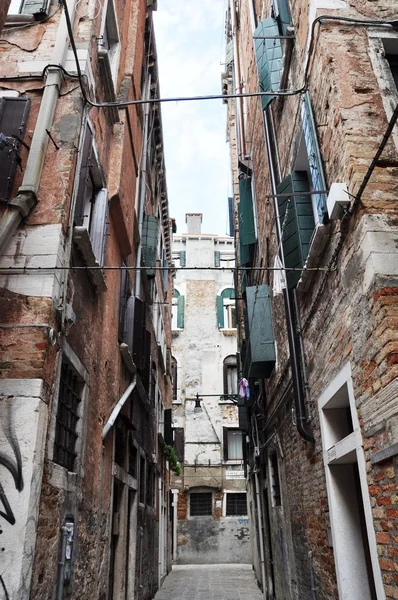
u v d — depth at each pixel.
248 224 11.06
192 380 23.14
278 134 6.98
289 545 7.02
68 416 4.53
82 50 5.46
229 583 13.45
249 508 16.08
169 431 15.92
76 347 4.70
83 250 4.82
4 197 4.29
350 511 4.32
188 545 20.38
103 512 5.72
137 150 9.28
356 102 3.99
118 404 6.48
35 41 5.41
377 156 3.11
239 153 13.20
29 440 3.38
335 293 4.17
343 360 3.96
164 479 15.52
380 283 3.22
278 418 7.95
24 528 3.15
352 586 4.09
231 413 22.48
